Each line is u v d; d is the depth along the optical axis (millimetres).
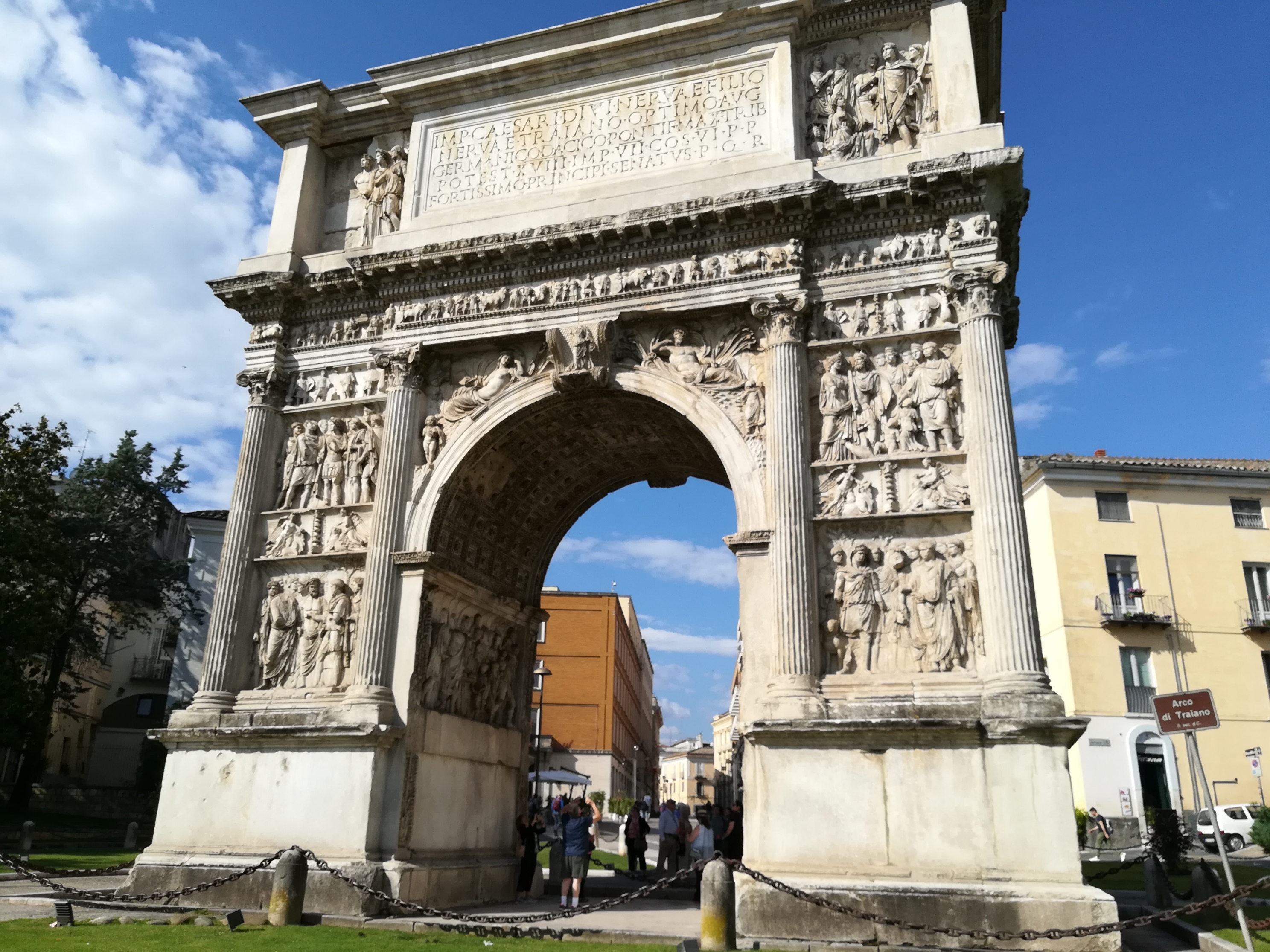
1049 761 16797
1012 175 20266
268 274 24984
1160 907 19719
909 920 16438
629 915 21469
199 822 21422
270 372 24875
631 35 23938
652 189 22797
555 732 73250
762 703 18828
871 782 17641
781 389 20391
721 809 32188
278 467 24750
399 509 22828
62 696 47562
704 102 23453
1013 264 22984
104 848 38281
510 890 24734
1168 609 44875
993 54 24500
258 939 16078
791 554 19297
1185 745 41000
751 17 23234
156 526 55281
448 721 23016
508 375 23297
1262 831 35938
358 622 22531
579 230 22406
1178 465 46469
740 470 20594
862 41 23141
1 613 40000
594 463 27016
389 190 25984
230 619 23078
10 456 40562
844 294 21047
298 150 26922
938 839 17016
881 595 19250
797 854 17500
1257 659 44344
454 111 25797
